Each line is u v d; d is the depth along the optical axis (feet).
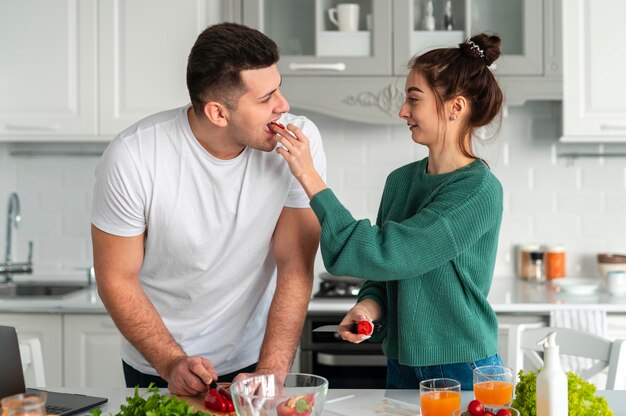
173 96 12.06
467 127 6.96
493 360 6.85
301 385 5.59
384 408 6.19
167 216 7.02
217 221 7.11
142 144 6.89
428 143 7.02
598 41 11.81
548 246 12.94
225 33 6.50
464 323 6.70
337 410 6.15
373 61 11.78
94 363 11.41
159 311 7.68
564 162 13.14
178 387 6.34
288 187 7.21
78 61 12.13
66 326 11.41
